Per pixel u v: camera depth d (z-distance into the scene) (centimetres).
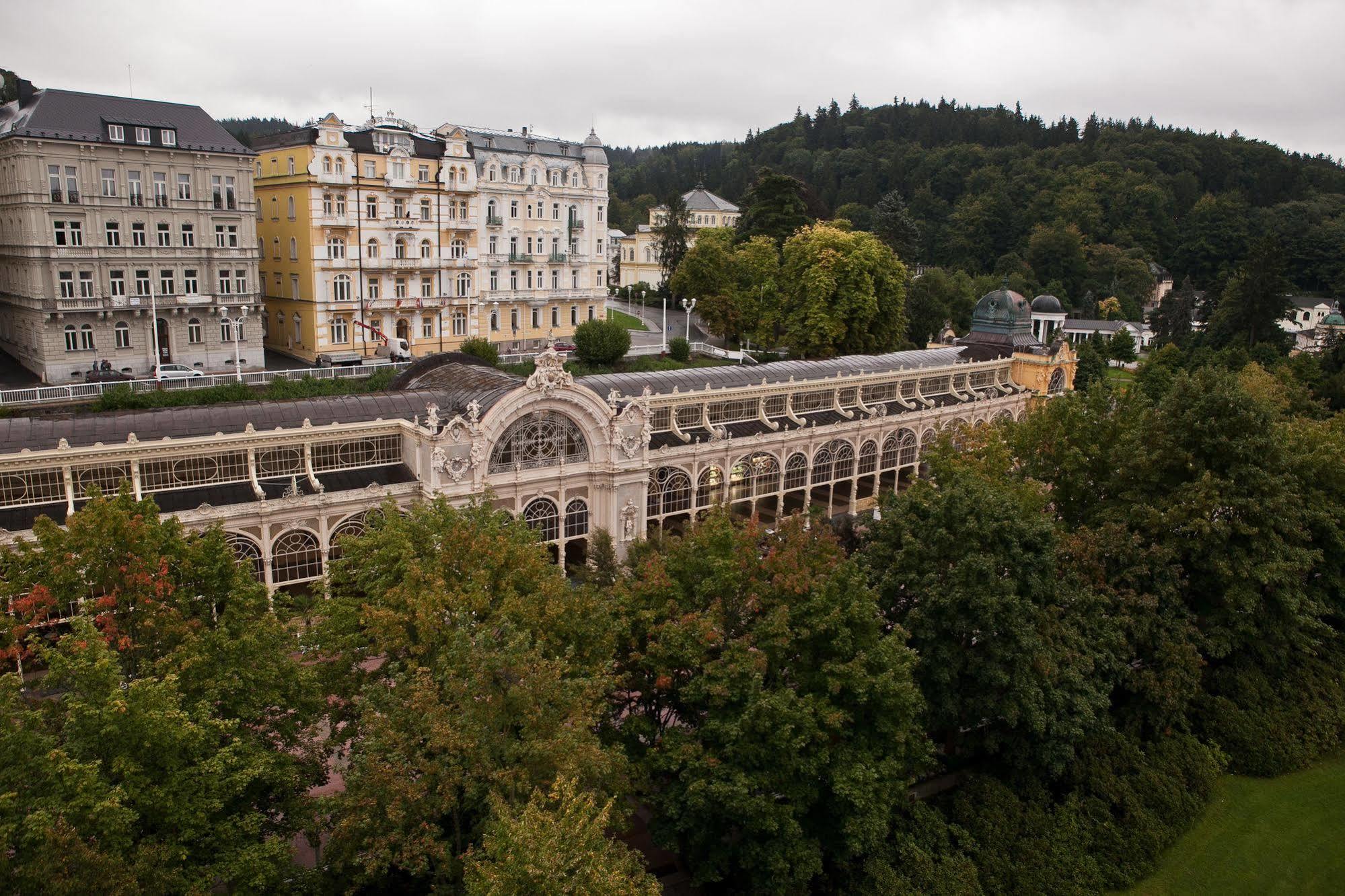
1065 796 5375
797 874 4062
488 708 3447
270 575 6031
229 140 11225
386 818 3409
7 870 2722
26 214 9894
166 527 4059
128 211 10481
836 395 9506
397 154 12425
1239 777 6091
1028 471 7131
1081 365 15025
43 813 2733
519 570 4472
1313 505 6794
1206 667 6612
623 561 6919
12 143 9812
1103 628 5597
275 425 6412
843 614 4419
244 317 11531
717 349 15362
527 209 14300
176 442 5844
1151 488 6694
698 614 4312
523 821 2867
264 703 3678
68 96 10144
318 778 3922
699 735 4253
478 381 7250
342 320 12438
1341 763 6294
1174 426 6706
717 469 8212
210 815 3338
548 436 6906
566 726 3553
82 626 3284
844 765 4222
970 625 4872
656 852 4644
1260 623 6525
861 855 4612
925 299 17488
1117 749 5675
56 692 4903
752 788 4019
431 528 4725
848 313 13925
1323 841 5541
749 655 4216
